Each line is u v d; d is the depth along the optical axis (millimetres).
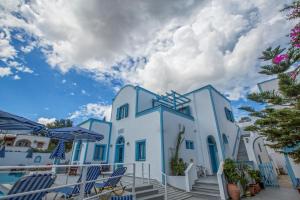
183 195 8672
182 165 10602
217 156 13688
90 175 5539
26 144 26578
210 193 8648
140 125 13438
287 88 5207
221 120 15602
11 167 2334
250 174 10773
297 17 3529
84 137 9555
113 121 17109
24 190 3430
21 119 4875
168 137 11820
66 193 5090
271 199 8227
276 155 22625
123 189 6625
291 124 5000
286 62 5105
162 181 10109
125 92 17000
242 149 16891
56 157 8375
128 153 13500
